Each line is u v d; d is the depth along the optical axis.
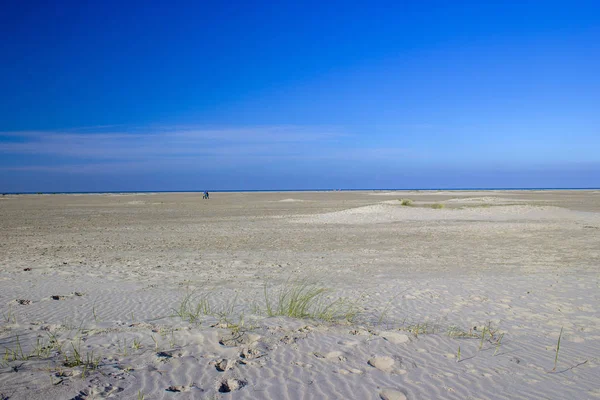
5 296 8.84
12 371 4.42
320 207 46.47
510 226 24.33
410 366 4.78
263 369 4.61
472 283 10.22
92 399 3.82
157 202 60.28
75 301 8.38
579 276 11.13
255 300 8.39
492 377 4.51
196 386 4.15
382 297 8.72
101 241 19.47
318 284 10.14
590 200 58.22
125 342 5.56
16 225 27.61
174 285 10.03
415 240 19.30
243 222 28.77
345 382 4.30
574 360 5.08
